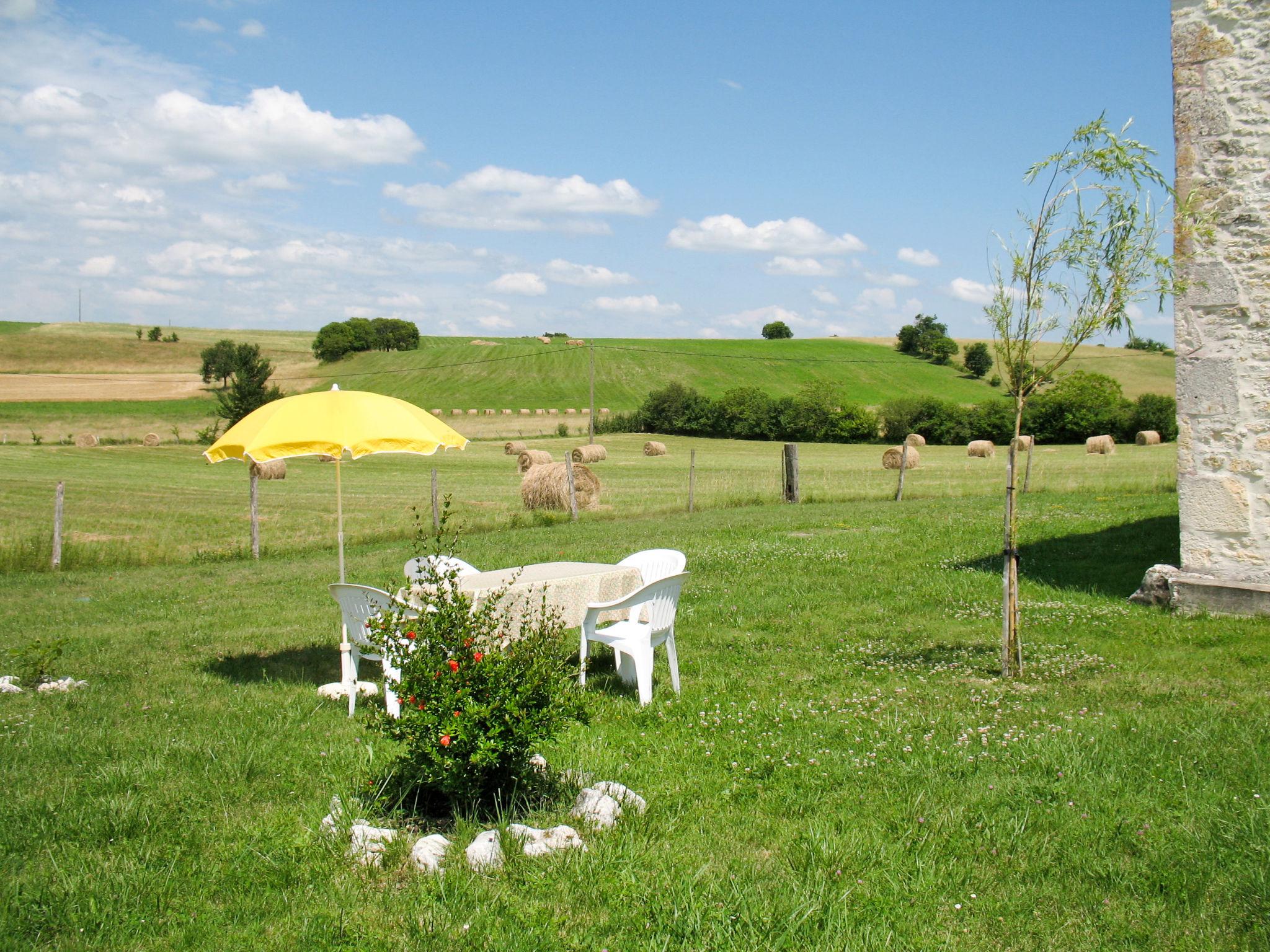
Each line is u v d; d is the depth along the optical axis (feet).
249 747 18.45
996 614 31.76
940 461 143.54
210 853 13.60
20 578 47.47
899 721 19.89
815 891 12.12
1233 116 28.73
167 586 44.55
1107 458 139.33
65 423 207.21
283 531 67.82
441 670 14.76
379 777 16.15
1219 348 29.25
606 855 13.11
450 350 323.16
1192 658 24.57
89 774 17.20
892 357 313.94
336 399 25.64
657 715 21.39
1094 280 21.98
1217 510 29.48
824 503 78.02
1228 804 14.60
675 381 239.09
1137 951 10.90
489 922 11.50
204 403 236.22
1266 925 11.32
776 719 20.47
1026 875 12.78
